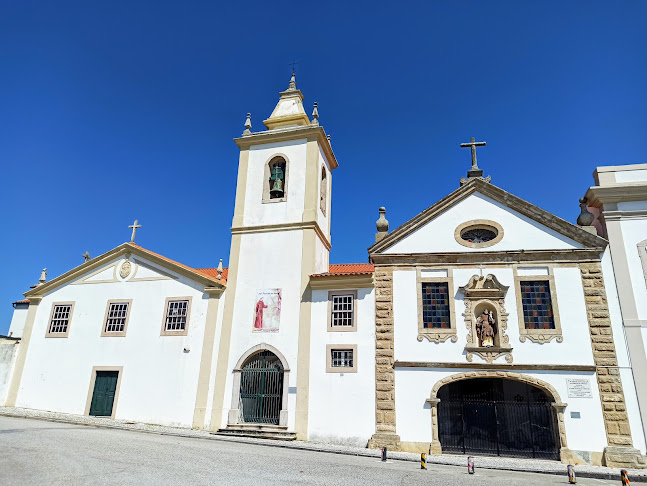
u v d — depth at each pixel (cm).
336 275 1948
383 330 1850
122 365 2131
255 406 1927
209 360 2016
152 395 2041
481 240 1930
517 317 1767
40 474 934
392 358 1806
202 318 2097
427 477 1181
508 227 1900
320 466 1236
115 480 921
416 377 1767
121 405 2064
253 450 1463
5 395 2239
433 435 1691
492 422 1977
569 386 1661
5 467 974
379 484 1048
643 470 1493
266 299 2048
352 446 1723
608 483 1280
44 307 2361
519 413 1964
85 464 1051
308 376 1870
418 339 1812
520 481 1206
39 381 2227
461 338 1783
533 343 1728
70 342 2252
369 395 1788
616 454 1549
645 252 1772
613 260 1780
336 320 1934
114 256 2333
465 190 1978
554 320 1744
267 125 2525
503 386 2080
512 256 1848
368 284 1922
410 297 1875
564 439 1605
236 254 2169
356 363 1841
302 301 1994
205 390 1972
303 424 1811
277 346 1959
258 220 2212
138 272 2269
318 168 2289
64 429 1633
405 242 1956
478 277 1831
